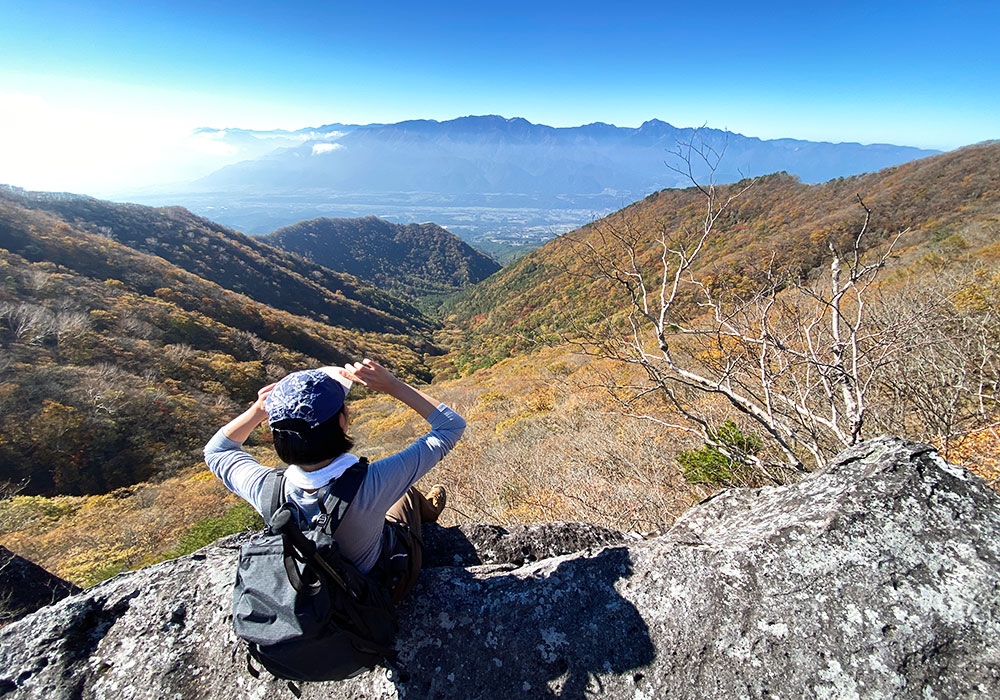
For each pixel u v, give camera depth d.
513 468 7.71
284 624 1.20
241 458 1.60
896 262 12.12
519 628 1.59
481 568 1.93
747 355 3.47
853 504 1.63
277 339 65.06
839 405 3.84
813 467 3.46
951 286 6.42
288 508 1.35
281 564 1.27
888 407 3.53
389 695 1.50
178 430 31.39
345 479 1.40
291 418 1.36
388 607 1.46
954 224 20.83
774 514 1.85
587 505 4.77
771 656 1.38
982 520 1.51
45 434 26.55
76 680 1.60
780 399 3.08
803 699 1.30
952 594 1.37
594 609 1.60
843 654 1.33
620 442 6.20
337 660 1.28
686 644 1.46
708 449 4.09
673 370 3.27
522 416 12.71
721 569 1.60
